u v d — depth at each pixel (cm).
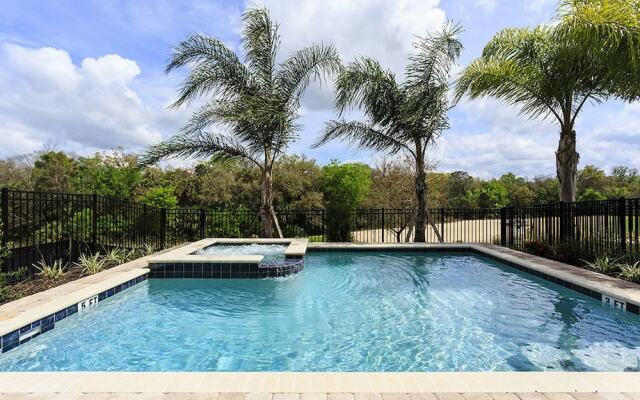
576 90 788
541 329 380
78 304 419
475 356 317
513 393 212
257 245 948
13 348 327
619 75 622
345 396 208
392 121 1014
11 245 482
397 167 1698
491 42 852
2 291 421
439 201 1792
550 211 804
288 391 213
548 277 574
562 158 807
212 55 969
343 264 786
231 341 358
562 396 209
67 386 220
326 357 321
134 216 904
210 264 621
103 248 755
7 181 1786
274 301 499
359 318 425
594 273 554
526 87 830
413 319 418
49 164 1708
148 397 207
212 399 204
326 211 1167
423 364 303
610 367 292
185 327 398
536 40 798
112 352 331
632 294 424
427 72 1002
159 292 546
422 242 1023
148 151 966
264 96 973
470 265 767
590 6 606
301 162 1855
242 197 1698
